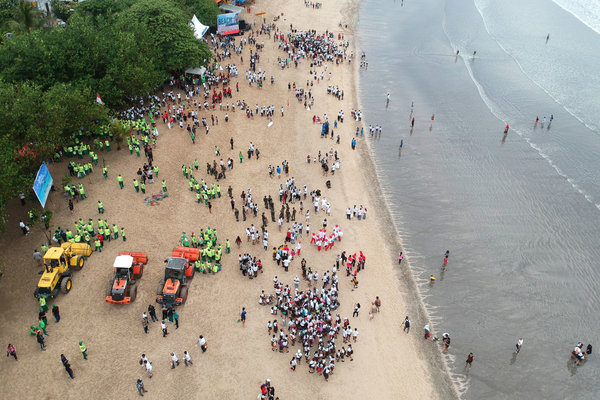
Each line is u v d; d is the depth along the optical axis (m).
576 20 128.25
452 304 47.22
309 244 52.22
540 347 43.16
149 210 53.38
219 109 76.69
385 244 54.19
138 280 44.38
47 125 50.16
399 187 64.12
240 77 88.62
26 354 37.25
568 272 50.97
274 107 79.50
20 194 50.59
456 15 132.12
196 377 37.19
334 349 39.94
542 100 85.69
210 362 38.38
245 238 51.38
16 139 49.09
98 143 61.19
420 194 62.84
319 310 42.75
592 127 77.25
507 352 42.69
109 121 60.66
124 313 41.28
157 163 61.56
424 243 54.88
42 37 60.78
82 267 45.09
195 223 52.41
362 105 84.62
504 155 70.38
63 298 41.91
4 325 39.06
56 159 58.47
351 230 55.47
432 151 71.75
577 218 58.38
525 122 78.94
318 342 40.88
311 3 137.75
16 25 72.94
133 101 71.88
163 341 39.50
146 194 55.91
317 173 64.62
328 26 120.94
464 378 40.25
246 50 100.69
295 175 63.38
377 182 64.88
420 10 136.88
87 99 58.50
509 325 45.19
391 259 52.12
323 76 92.44
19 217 49.88
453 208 60.25
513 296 48.28
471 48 109.62
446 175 66.38
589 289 49.00
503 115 81.12
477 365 41.41
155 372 37.09
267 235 49.72
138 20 76.88
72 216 50.91
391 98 87.31
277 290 43.75
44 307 40.00
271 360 39.12
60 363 36.94
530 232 56.38
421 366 40.75
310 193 60.56
